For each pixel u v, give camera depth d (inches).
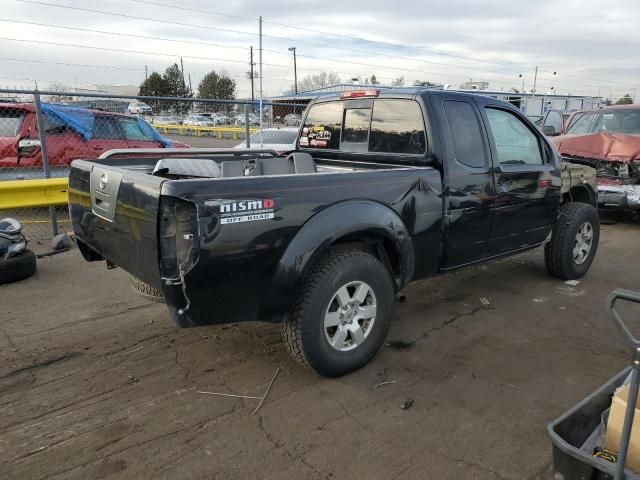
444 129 159.9
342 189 132.8
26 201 262.5
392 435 115.6
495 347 160.1
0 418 120.5
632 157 332.2
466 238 169.8
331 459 107.4
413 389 135.0
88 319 178.5
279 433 116.1
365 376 141.5
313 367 133.3
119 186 126.0
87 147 355.3
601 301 201.2
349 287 137.8
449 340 164.7
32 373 141.4
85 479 101.0
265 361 149.7
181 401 128.6
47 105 338.6
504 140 183.8
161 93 2442.2
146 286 132.0
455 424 119.9
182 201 109.2
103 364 146.9
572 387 136.6
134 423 119.3
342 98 187.9
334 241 130.0
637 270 243.4
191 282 111.0
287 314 127.7
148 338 164.1
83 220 151.6
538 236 203.3
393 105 169.3
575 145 364.5
